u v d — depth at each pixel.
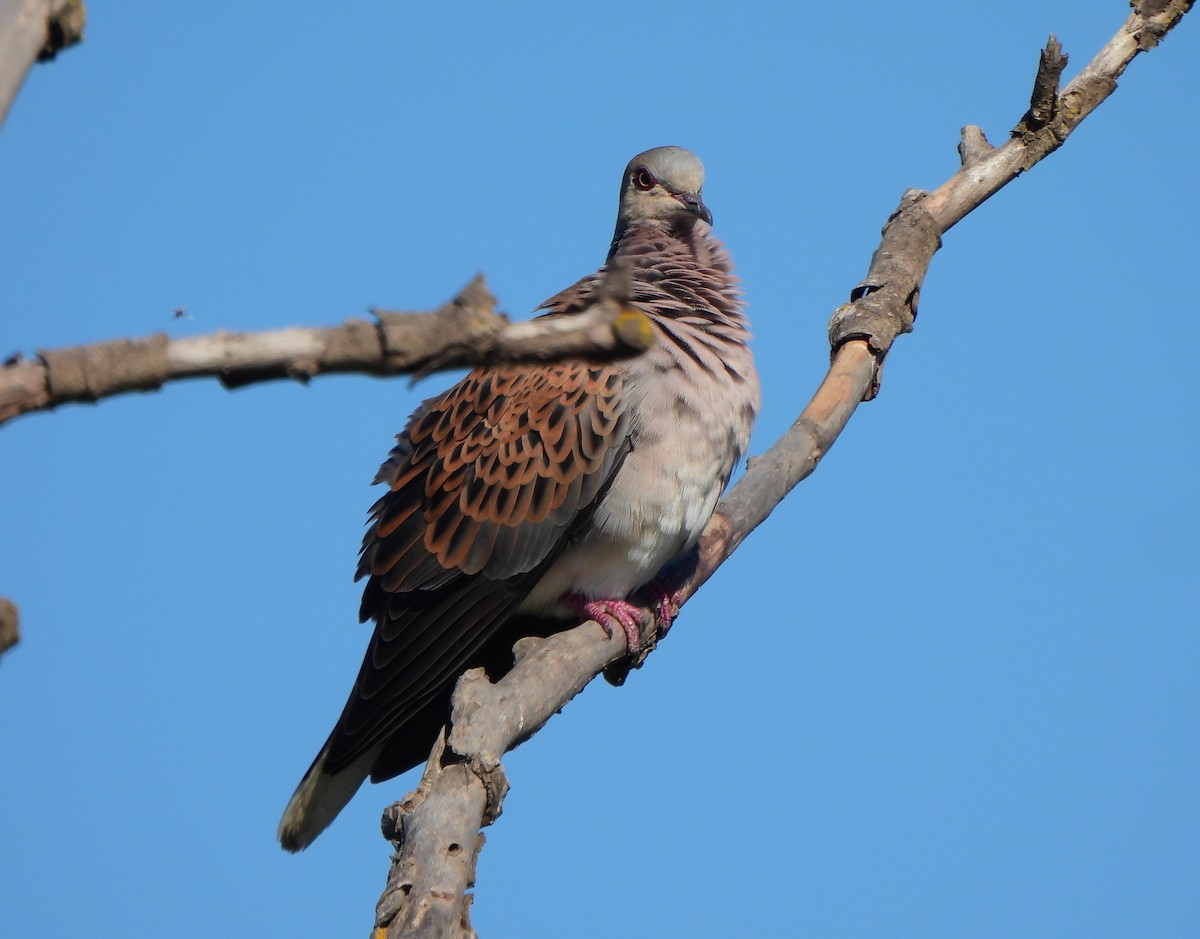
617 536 11.09
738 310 11.71
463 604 11.12
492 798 6.79
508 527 11.15
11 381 4.02
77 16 4.54
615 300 4.56
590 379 11.16
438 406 11.98
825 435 11.37
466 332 4.30
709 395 11.02
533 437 11.20
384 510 11.62
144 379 4.12
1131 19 12.27
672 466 10.96
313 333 4.22
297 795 10.53
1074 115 12.04
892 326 11.56
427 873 6.22
